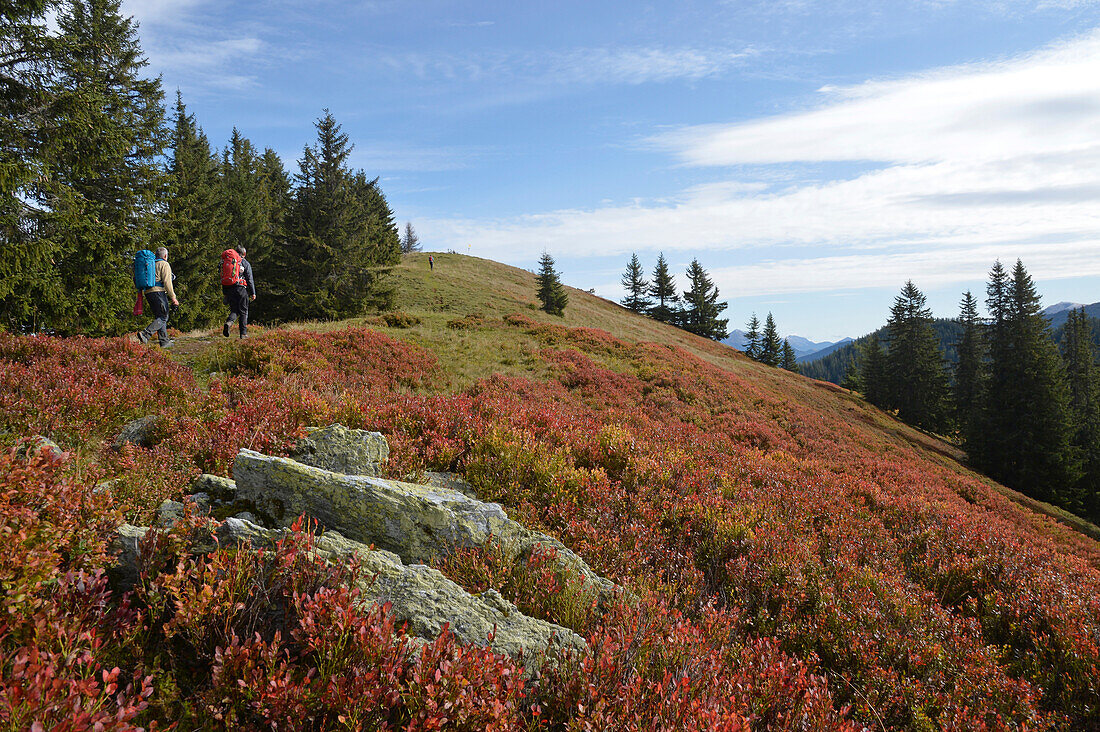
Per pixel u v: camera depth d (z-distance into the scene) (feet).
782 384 146.30
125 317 72.64
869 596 19.29
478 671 8.83
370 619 9.07
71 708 6.28
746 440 55.62
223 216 148.56
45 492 10.28
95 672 7.22
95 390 22.99
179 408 24.14
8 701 5.84
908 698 14.92
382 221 201.16
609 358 81.71
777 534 23.47
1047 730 15.29
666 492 25.32
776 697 12.30
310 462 19.44
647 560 18.43
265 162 242.37
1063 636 19.33
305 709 7.50
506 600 12.93
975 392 217.56
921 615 19.29
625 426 41.52
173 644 8.97
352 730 7.52
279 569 10.04
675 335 200.54
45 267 56.39
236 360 40.22
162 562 10.11
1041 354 159.33
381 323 81.61
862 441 76.02
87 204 66.59
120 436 20.57
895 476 54.49
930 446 153.69
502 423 28.37
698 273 278.26
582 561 16.72
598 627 12.40
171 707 7.74
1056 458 148.66
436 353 64.39
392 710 8.53
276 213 193.77
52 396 20.83
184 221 93.04
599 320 176.55
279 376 37.93
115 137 63.72
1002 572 25.46
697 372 84.58
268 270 122.62
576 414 44.57
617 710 9.66
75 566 9.39
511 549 15.43
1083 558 47.42
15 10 55.98
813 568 21.07
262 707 7.47
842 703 15.02
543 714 9.73
